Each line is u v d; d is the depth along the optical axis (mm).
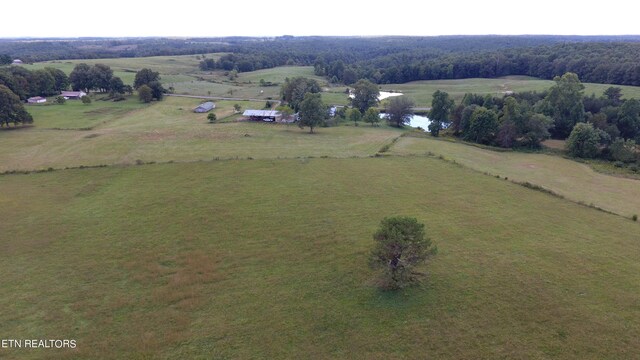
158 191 58188
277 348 28406
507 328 30219
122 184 61000
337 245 42969
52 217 49656
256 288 35594
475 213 51281
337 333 29844
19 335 29750
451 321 31000
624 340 28969
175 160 74938
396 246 33875
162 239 44312
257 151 83500
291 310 32500
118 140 91438
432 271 37750
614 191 65688
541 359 27266
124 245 43062
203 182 62000
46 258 40531
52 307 32938
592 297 33938
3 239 44250
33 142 87938
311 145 90938
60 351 28234
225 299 34062
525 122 98500
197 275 37625
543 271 37875
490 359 27312
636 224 48938
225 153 81312
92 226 47344
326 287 35594
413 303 33188
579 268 38500
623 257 40750
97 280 36781
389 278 35719
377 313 32031
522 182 63500
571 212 52281
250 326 30672
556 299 33625
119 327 30656
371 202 54594
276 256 40938
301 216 50125
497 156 89125
